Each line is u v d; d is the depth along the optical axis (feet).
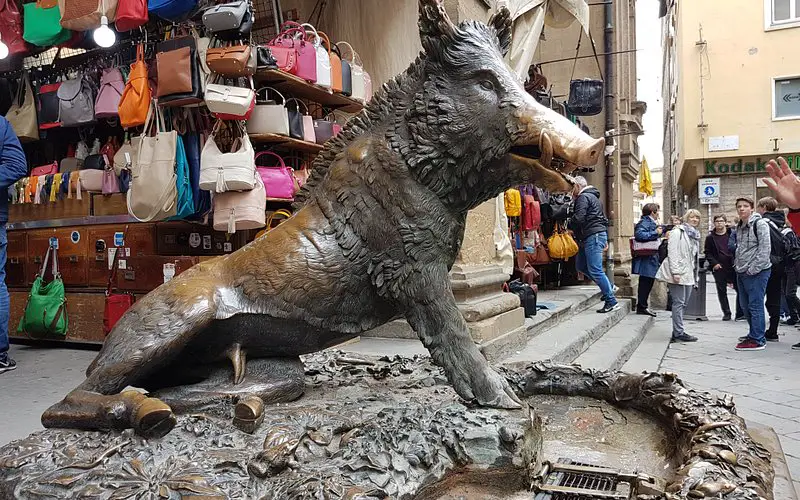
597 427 6.58
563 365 7.48
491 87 5.55
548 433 6.50
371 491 4.07
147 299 5.74
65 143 17.90
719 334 23.45
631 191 36.04
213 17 10.92
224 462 4.43
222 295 5.77
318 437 4.87
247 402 5.10
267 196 12.14
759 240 20.01
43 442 4.87
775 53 50.65
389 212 5.73
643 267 26.50
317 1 16.22
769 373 16.58
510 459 5.08
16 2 15.57
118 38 15.29
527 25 15.35
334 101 14.33
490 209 14.96
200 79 11.79
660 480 5.08
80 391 5.32
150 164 12.10
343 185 5.89
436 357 5.85
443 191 5.74
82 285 16.14
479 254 14.14
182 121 12.94
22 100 16.57
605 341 18.29
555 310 19.39
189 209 12.53
